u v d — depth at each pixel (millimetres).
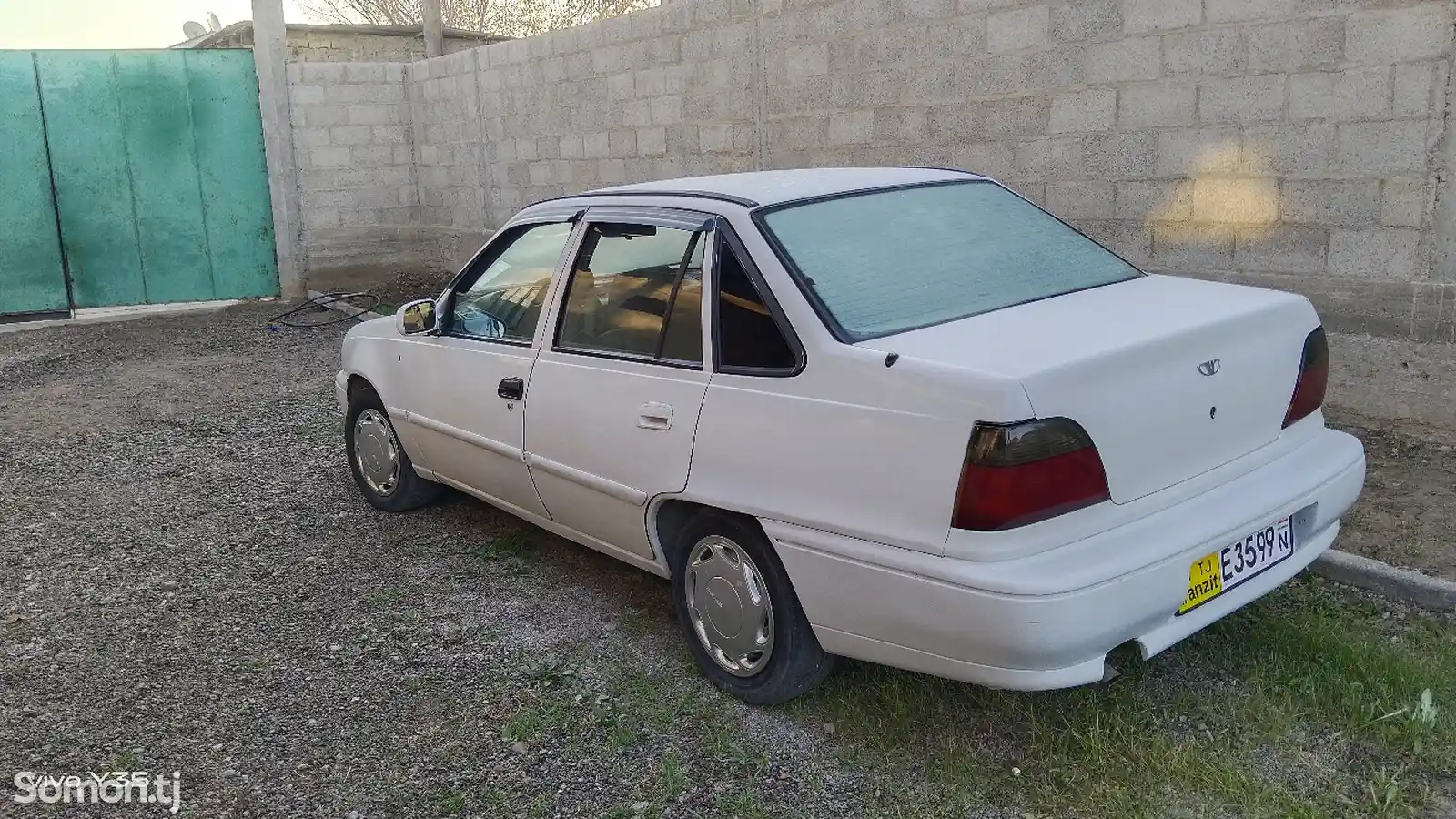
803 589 3301
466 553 5164
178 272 12922
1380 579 4070
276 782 3443
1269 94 5891
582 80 10750
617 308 4023
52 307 12422
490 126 12258
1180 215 6383
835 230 3742
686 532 3738
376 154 13641
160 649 4363
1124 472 2959
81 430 7637
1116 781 3090
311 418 7727
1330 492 3418
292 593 4832
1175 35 6203
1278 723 3264
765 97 8781
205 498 6168
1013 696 3496
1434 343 5516
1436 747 3146
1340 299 5812
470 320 4852
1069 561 2822
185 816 3291
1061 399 2844
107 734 3754
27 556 5398
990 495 2807
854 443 3098
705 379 3574
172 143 12617
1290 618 3883
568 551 5113
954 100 7398
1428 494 4867
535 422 4297
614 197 4285
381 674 4070
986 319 3348
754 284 3514
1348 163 5680
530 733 3613
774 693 3533
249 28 15852
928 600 2930
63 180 12211
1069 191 6883
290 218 13227
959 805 3068
